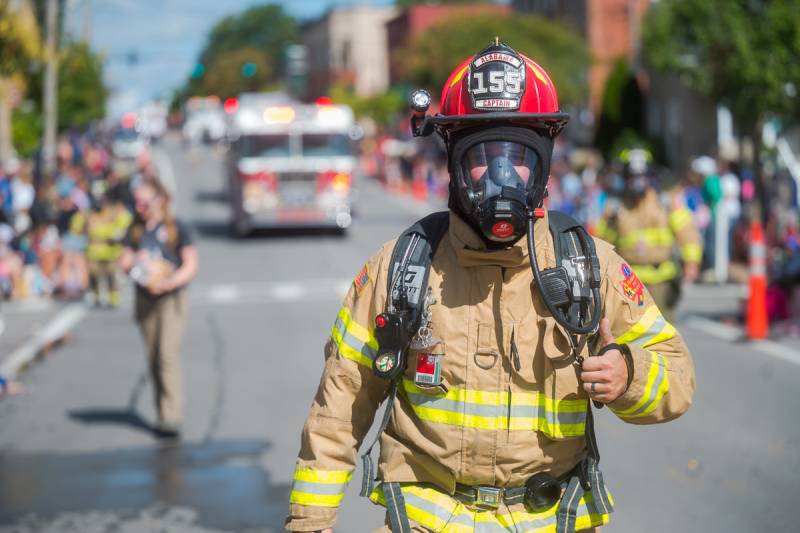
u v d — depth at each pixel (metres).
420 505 5.31
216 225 53.84
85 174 40.69
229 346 21.80
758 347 20.36
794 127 41.06
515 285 5.21
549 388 5.13
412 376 5.28
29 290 30.44
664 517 10.70
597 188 35.53
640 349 5.06
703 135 64.19
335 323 5.57
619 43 88.00
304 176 45.31
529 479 5.24
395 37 151.00
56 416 16.14
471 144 5.18
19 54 23.20
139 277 14.48
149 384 18.61
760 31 39.25
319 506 5.35
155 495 12.09
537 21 80.25
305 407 16.31
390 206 65.44
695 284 30.92
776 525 10.37
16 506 11.70
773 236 34.28
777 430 14.07
